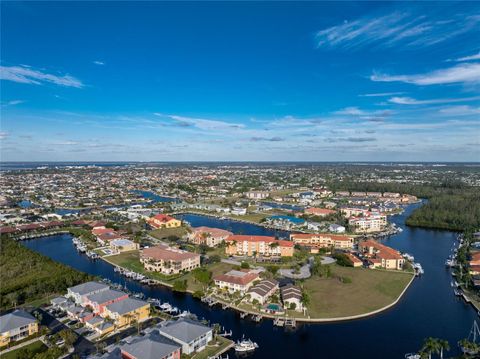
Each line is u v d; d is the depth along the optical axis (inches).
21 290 6988.2
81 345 5167.3
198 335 5177.2
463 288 7519.7
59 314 6166.3
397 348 5300.2
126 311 5782.5
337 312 6348.4
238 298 6953.7
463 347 5167.3
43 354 4680.1
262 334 5698.8
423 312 6486.2
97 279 7785.4
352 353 5177.2
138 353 4586.6
